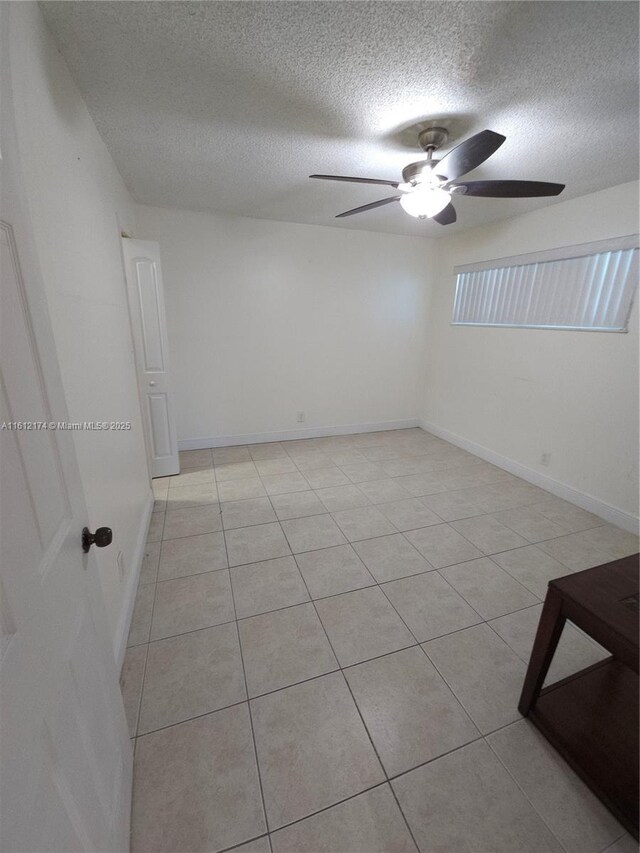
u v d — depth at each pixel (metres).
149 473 2.71
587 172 2.20
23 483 0.55
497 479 3.21
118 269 2.10
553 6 1.08
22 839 0.44
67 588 0.69
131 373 2.25
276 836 0.99
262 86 1.47
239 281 3.50
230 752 1.17
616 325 2.46
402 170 2.07
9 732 0.45
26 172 0.96
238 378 3.79
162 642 1.56
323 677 1.43
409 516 2.61
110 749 0.88
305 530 2.42
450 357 4.03
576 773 1.13
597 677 1.36
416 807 1.05
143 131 1.80
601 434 2.60
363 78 1.41
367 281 3.95
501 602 1.83
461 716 1.30
